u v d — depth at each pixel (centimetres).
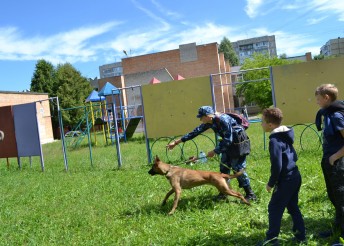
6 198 770
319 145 984
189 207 557
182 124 991
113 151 1493
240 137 554
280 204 370
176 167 564
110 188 757
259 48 11862
